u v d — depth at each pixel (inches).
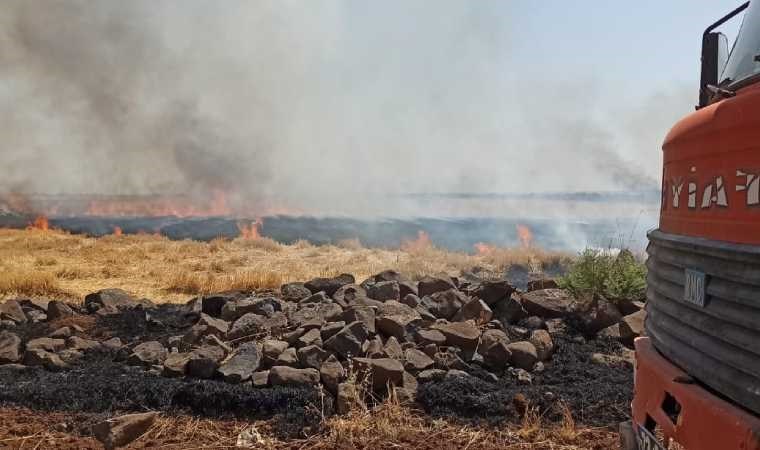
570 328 290.8
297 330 274.1
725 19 128.6
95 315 339.9
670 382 103.1
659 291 117.6
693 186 103.0
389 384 225.1
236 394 217.6
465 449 184.1
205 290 526.0
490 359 252.2
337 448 185.9
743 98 87.7
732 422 83.7
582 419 202.8
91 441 191.3
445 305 312.2
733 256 86.7
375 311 295.4
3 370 257.8
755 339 82.3
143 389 224.8
